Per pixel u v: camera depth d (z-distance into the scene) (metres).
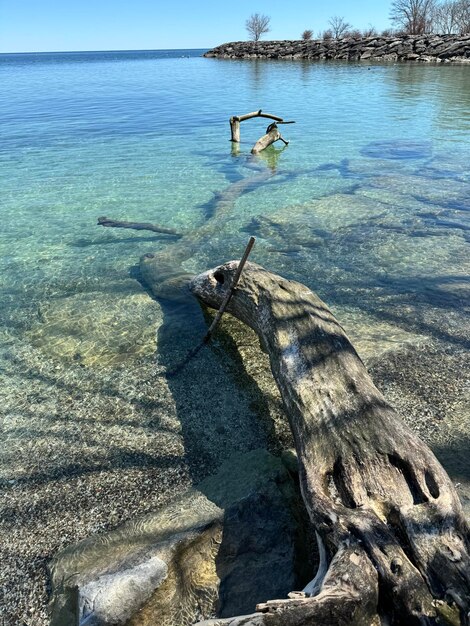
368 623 2.19
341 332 4.36
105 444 4.16
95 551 3.10
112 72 65.06
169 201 11.17
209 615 2.66
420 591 2.23
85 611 2.47
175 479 3.76
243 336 5.72
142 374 5.10
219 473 3.69
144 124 21.95
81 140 18.48
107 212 10.48
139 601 2.54
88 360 5.36
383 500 2.73
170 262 7.64
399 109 23.14
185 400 4.69
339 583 2.24
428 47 52.84
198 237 8.76
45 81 51.19
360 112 23.03
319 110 24.27
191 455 4.01
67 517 3.46
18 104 30.34
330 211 9.96
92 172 13.81
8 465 3.97
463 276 6.91
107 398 4.76
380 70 44.12
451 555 2.37
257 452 3.86
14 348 5.63
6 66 101.69
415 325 5.75
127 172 13.79
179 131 20.17
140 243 8.75
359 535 2.48
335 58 60.78
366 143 16.58
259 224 9.40
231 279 5.54
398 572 2.30
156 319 6.14
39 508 3.55
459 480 3.47
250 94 31.77
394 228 8.86
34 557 3.17
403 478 2.85
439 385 4.68
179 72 57.22
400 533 2.55
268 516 3.15
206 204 10.87
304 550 3.04
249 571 2.86
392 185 11.55
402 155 14.58
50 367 5.27
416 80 34.62
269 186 12.06
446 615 2.15
